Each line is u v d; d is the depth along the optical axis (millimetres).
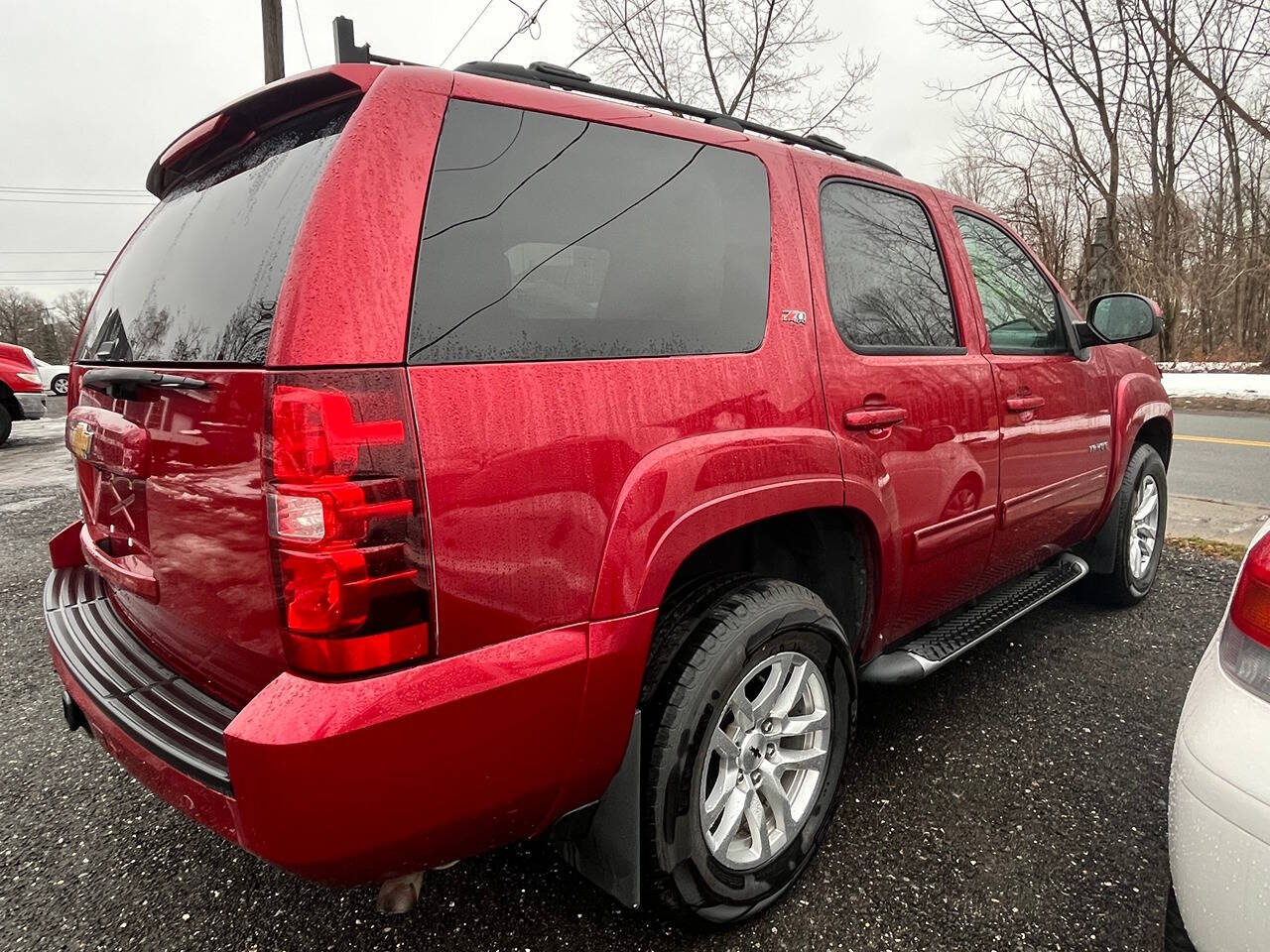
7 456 10469
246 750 1229
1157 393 3959
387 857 1362
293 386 1236
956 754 2609
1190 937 1309
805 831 1983
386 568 1273
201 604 1515
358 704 1259
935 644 2578
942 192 2783
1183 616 3820
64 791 2527
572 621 1514
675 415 1675
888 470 2205
